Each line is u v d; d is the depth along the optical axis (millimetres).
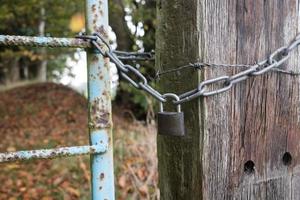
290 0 1320
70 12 6969
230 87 1229
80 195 3686
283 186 1362
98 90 1289
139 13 5359
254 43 1284
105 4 1271
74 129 7250
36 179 4270
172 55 1308
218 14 1244
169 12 1309
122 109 7270
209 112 1250
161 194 1410
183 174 1322
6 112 8430
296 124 1367
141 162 3846
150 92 1209
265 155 1333
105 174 1319
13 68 11664
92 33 1259
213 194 1276
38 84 10344
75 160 4590
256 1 1281
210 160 1265
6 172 4527
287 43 1321
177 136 1307
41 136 6777
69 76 11664
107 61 1289
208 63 1235
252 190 1324
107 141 1312
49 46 1237
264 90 1316
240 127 1293
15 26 8242
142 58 1474
